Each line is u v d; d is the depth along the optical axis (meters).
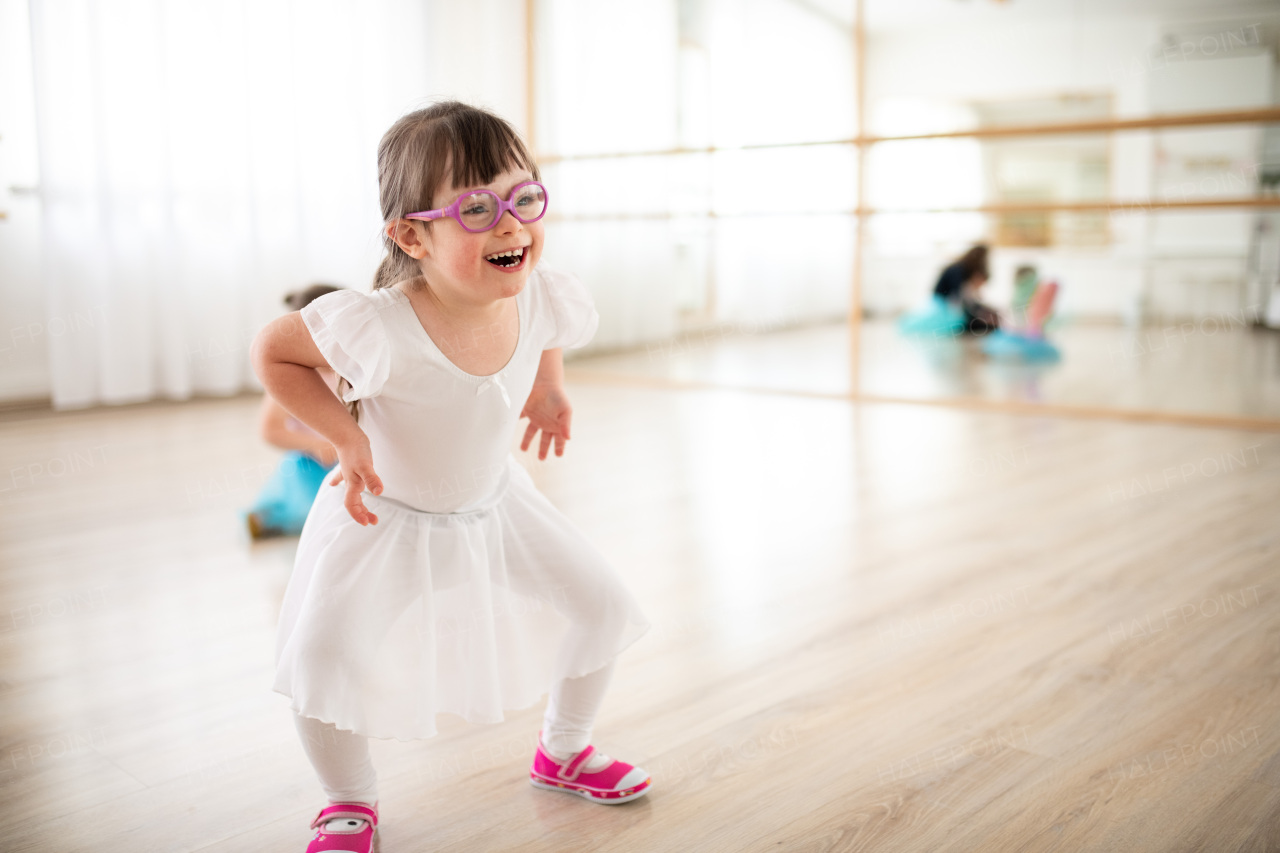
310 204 4.49
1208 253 5.73
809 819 1.13
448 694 1.11
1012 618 1.75
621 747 1.32
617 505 2.54
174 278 3.99
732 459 3.09
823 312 6.38
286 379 1.02
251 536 2.24
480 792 1.21
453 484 1.09
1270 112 3.36
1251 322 5.82
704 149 4.33
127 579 1.97
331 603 1.01
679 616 1.79
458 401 1.05
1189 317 5.84
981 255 5.71
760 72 5.22
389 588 1.05
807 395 4.37
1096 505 2.49
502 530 1.14
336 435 1.00
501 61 5.08
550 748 1.21
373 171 4.65
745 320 6.01
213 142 4.09
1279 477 2.73
